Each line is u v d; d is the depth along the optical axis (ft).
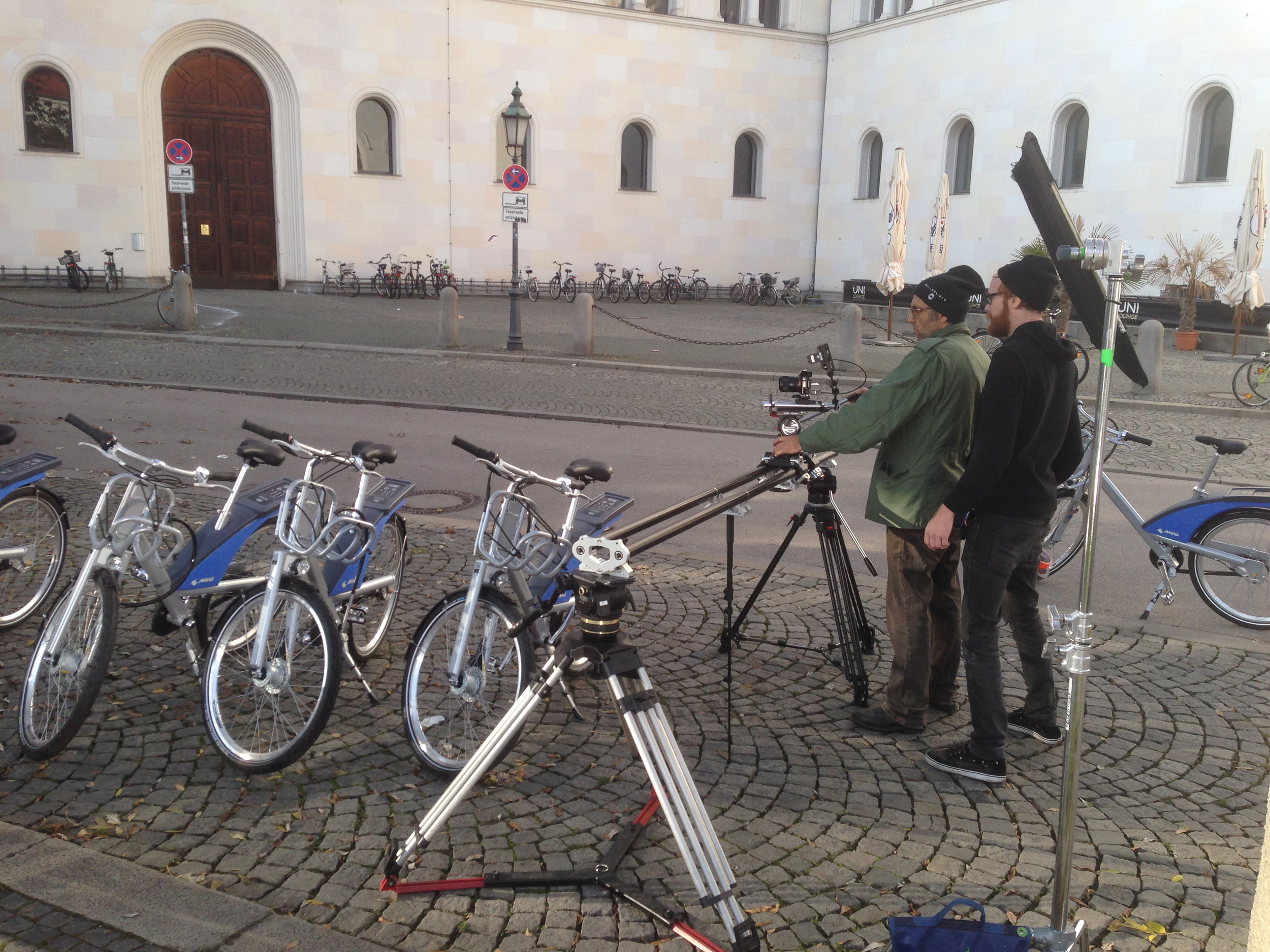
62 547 17.65
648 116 102.12
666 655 16.46
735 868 10.79
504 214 54.39
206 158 86.38
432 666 12.98
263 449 13.91
